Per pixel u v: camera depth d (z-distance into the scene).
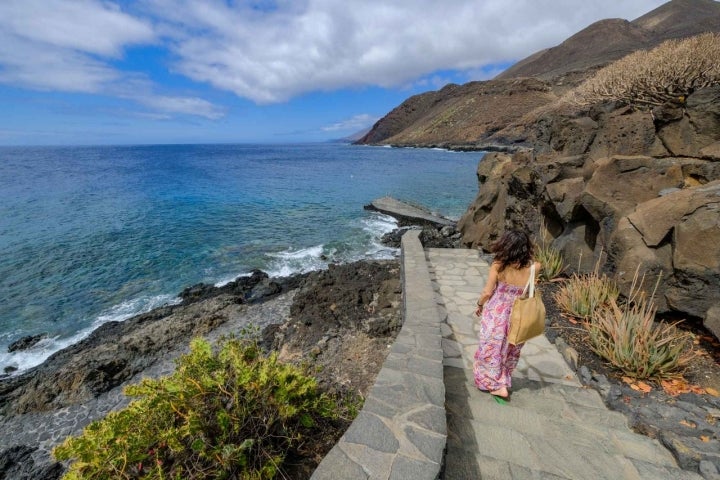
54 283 10.83
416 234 10.00
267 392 3.00
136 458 2.44
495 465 2.53
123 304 9.64
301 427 3.28
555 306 5.32
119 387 6.25
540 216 7.56
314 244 14.52
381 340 6.20
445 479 2.43
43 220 18.19
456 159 58.53
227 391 3.01
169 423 2.68
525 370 3.98
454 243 12.80
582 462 2.57
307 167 51.66
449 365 4.17
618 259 4.91
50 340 8.05
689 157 5.91
